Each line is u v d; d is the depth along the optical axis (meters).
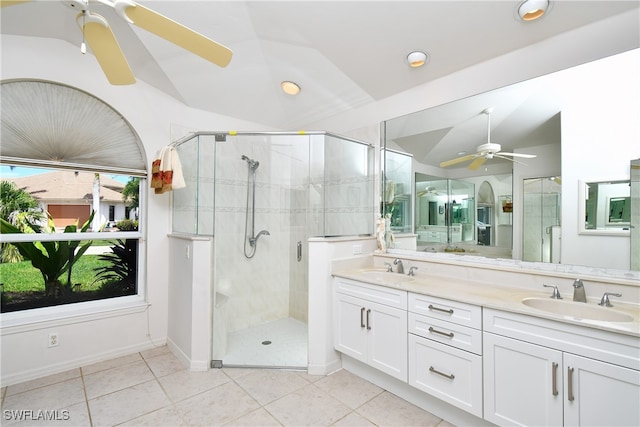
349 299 2.30
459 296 1.72
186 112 2.99
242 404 1.96
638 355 1.17
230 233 2.96
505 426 1.51
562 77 1.77
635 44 1.55
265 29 2.31
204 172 2.66
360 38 2.22
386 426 1.76
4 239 2.24
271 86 3.03
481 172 2.14
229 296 2.99
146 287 2.79
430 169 2.44
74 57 2.36
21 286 2.38
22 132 2.23
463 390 1.67
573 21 1.69
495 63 2.05
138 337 2.72
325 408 1.92
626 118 1.58
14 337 2.17
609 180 1.64
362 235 2.88
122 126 2.67
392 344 2.01
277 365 2.45
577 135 1.73
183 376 2.30
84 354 2.45
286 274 3.37
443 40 2.06
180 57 2.46
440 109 2.36
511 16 1.77
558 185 1.81
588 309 1.54
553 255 1.84
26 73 2.17
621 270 1.61
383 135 2.77
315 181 2.87
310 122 3.43
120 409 1.89
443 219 2.37
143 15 1.28
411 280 2.18
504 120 2.02
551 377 1.37
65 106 2.38
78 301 2.60
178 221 2.85
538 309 1.54
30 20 2.06
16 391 2.07
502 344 1.52
